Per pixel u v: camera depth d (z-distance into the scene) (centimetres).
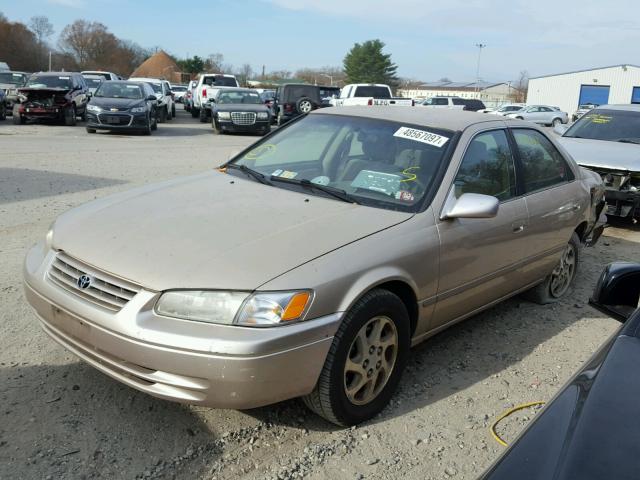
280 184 385
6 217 691
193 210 337
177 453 287
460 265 362
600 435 140
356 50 10344
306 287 274
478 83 10088
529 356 416
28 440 288
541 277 481
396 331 326
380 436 311
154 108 2019
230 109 2009
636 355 175
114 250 297
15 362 359
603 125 949
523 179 435
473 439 314
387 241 316
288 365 269
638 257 690
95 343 283
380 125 412
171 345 261
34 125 2062
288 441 302
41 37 8950
